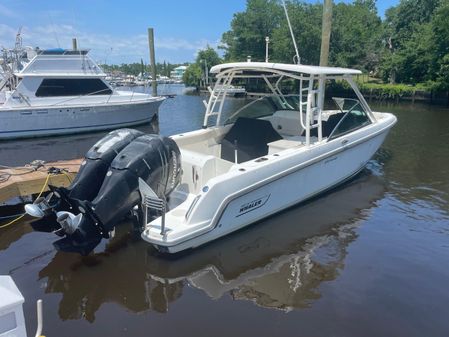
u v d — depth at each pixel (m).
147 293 3.74
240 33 44.44
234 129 6.34
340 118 6.39
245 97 21.36
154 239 4.04
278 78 6.72
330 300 3.64
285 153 5.13
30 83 11.94
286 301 3.62
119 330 3.22
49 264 4.24
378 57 36.75
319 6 40.31
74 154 10.59
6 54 12.45
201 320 3.35
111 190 4.04
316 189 5.84
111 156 4.57
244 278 4.01
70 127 12.70
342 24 38.28
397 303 3.59
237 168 4.61
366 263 4.30
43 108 11.95
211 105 6.20
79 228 3.84
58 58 12.29
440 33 27.30
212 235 4.46
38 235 4.96
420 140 10.98
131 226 5.05
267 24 42.47
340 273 4.10
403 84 31.69
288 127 6.69
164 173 4.54
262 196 4.87
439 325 3.30
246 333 3.19
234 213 4.59
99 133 13.35
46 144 11.73
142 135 4.84
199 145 5.93
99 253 4.46
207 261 4.30
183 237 4.10
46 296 3.67
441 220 5.42
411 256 4.45
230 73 5.98
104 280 3.95
